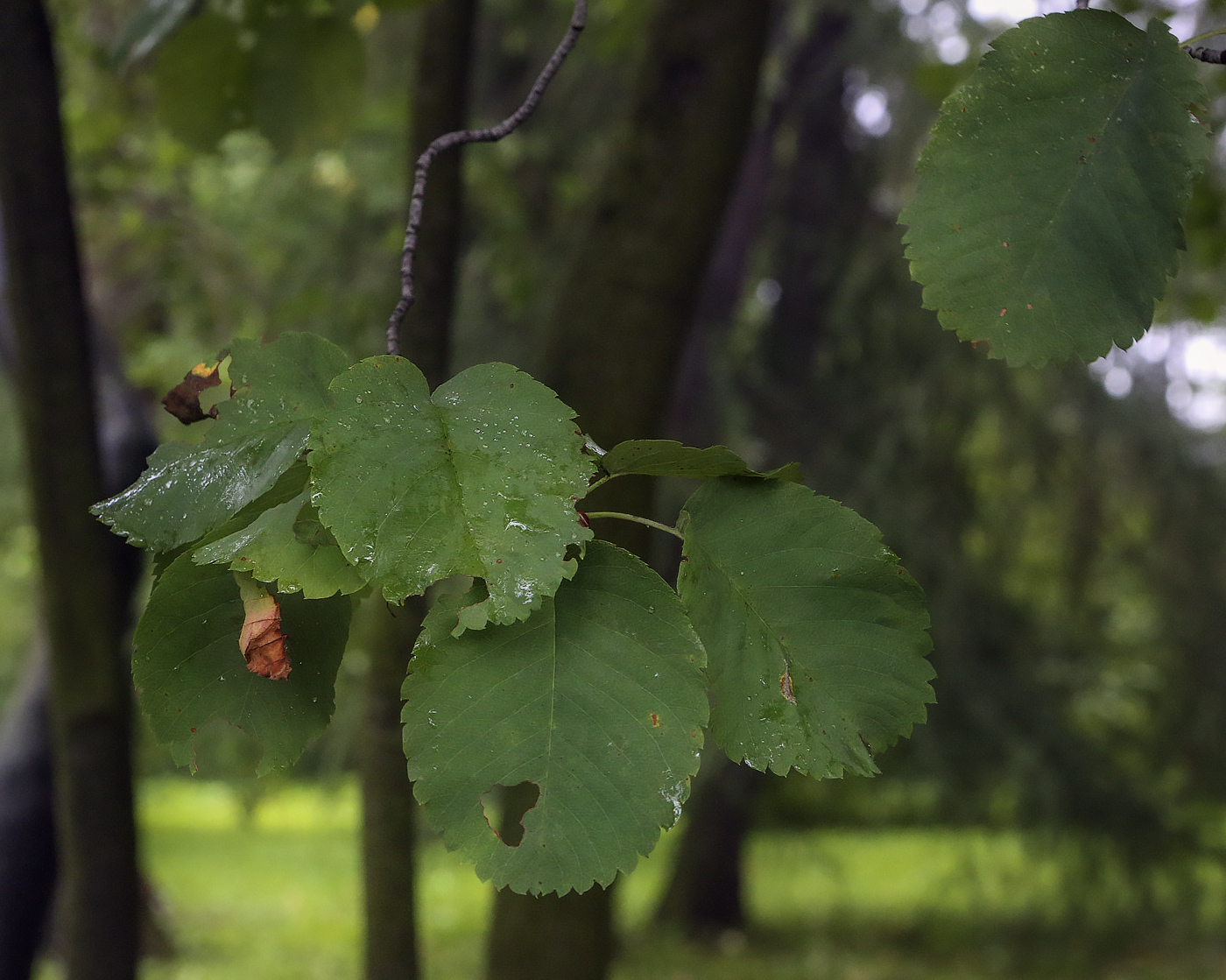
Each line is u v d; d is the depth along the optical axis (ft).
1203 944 28.68
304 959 30.91
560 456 1.97
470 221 20.07
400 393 2.01
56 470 6.34
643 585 2.00
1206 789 28.96
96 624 6.57
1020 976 27.40
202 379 2.49
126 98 14.84
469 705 1.93
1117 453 28.91
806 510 2.18
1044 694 28.04
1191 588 28.78
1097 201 2.44
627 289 8.96
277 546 2.04
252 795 23.34
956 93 2.52
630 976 30.04
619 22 14.52
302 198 21.40
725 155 8.98
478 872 1.86
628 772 1.90
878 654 2.12
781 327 29.73
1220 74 8.79
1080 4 2.70
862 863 40.32
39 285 6.21
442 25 7.68
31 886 8.34
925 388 26.63
